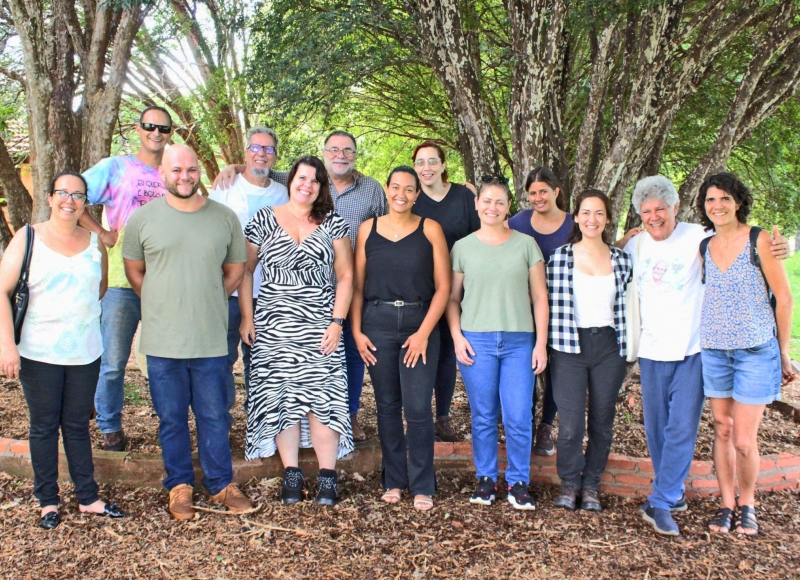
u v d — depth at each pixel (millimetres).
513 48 5160
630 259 3910
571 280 3898
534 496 4238
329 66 6242
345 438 4082
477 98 5516
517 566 3420
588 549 3590
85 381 3586
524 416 3973
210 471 3889
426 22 5535
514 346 3965
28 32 5973
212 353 3748
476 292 3971
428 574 3336
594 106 5438
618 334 3875
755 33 6609
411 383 3912
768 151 7625
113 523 3699
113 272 4160
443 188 4547
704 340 3648
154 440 4695
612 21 5152
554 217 4371
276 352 3969
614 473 4273
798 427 5426
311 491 4148
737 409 3643
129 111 11398
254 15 7215
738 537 3758
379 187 4594
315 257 3963
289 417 3938
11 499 3932
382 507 3977
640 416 5418
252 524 3742
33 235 3404
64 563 3338
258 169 4387
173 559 3396
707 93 7477
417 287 3889
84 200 3500
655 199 3715
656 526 3783
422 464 4004
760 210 8508
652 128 5340
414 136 10797
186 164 3545
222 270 3832
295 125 8102
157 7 6910
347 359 4566
